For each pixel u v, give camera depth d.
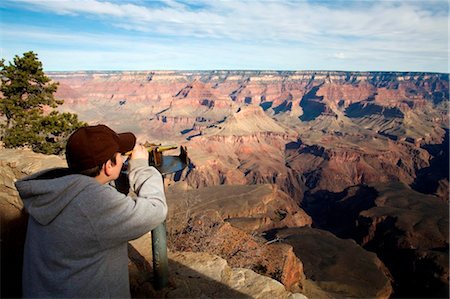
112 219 2.07
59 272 2.05
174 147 3.08
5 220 3.50
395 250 67.94
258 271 10.87
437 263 55.06
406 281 56.28
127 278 2.34
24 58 21.95
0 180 5.12
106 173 2.29
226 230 11.13
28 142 21.16
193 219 10.86
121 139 2.42
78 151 2.13
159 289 3.83
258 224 67.06
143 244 4.97
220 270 4.71
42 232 2.09
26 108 23.28
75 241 2.03
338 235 86.12
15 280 3.14
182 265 4.83
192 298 3.85
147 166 2.56
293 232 58.47
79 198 2.04
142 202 2.22
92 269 2.10
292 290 16.91
